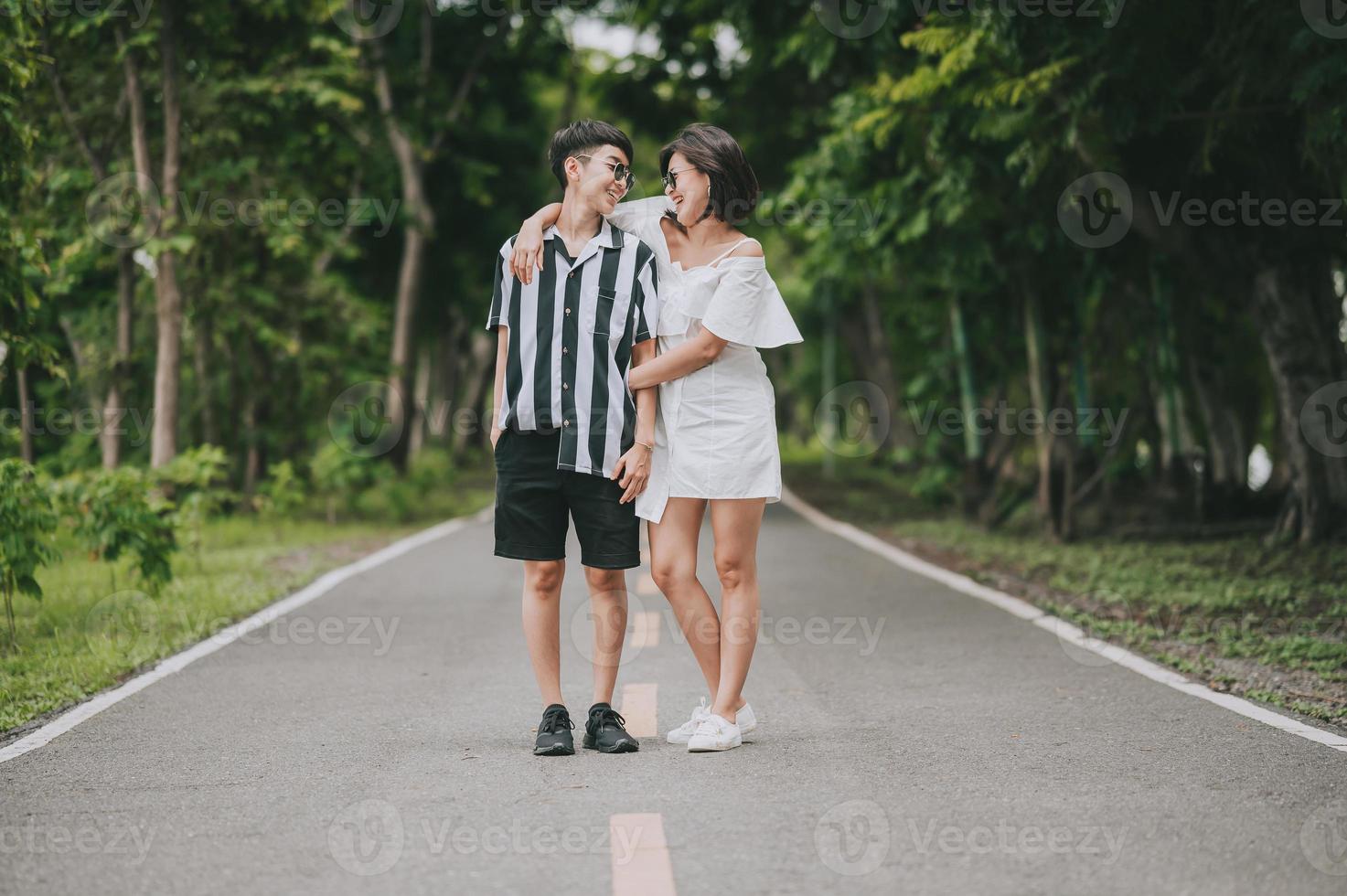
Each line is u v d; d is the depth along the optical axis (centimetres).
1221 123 1361
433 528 2373
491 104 3431
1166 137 1506
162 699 866
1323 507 1647
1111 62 1218
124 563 1540
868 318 4175
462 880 505
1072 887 490
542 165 3678
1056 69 1204
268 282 2284
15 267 1123
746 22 2227
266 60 2003
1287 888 488
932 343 2461
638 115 2995
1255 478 2591
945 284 2075
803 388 6378
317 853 539
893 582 1495
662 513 711
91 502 1227
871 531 2270
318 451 2580
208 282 2133
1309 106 1159
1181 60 1291
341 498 2502
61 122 1788
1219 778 643
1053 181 1602
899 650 1046
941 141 1566
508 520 709
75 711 829
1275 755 689
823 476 4409
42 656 992
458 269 3628
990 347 2259
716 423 704
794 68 2539
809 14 1819
